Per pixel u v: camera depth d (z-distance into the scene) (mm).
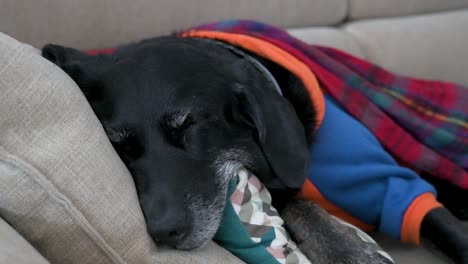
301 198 902
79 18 1039
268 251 736
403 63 1276
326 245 820
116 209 649
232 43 938
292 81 911
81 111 673
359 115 965
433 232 891
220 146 791
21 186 612
